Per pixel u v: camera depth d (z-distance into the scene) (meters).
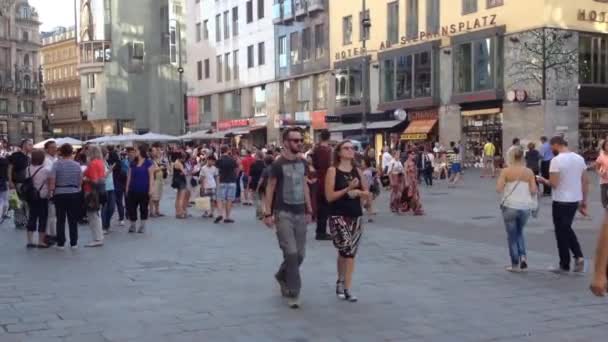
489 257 10.77
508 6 33.59
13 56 113.81
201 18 64.38
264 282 8.81
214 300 7.74
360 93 43.25
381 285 8.57
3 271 9.64
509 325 6.66
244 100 57.44
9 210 17.84
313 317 6.97
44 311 7.23
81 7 78.62
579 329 6.52
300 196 7.63
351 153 7.67
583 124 33.69
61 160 11.96
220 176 16.44
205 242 12.80
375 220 16.16
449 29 37.06
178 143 55.56
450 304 7.54
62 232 12.09
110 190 14.56
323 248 11.84
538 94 32.22
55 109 124.56
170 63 80.50
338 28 45.19
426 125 38.44
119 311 7.22
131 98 79.25
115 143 41.91
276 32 51.94
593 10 33.25
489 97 34.16
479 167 35.91
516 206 9.38
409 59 39.44
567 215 9.34
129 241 13.00
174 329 6.51
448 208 18.86
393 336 6.27
